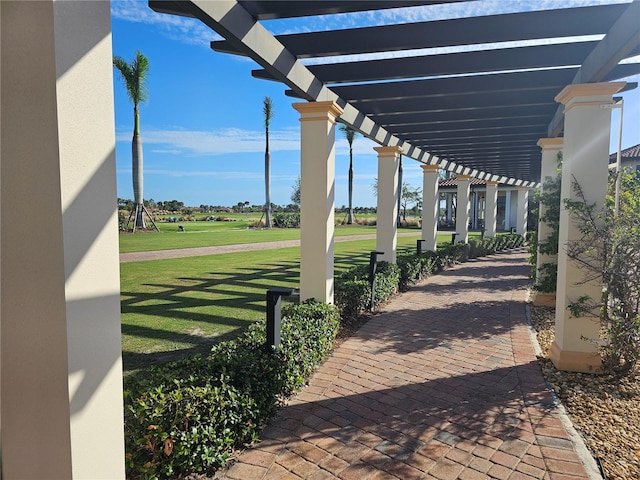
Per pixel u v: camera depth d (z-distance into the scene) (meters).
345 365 4.05
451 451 2.60
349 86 5.39
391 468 2.42
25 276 1.51
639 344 3.67
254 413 2.65
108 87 1.63
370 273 6.12
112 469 1.72
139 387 2.55
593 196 3.82
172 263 11.18
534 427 2.89
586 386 3.58
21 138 1.47
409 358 4.25
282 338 3.49
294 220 32.84
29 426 1.58
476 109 6.10
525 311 6.30
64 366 1.50
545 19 3.47
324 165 4.79
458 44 3.70
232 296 7.10
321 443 2.69
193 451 2.28
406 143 8.47
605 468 2.42
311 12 3.05
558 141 6.45
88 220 1.56
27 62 1.44
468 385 3.60
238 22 2.87
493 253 15.30
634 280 3.64
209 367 2.79
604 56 3.38
